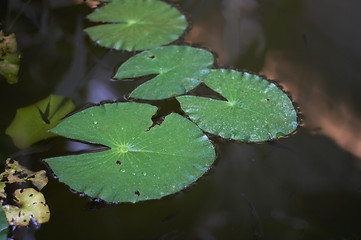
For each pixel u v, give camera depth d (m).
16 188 1.11
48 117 1.17
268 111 1.18
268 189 1.13
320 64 1.25
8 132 1.16
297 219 1.11
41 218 1.10
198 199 1.12
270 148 1.16
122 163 1.12
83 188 1.11
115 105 1.18
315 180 1.14
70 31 1.29
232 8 1.34
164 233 1.09
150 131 1.15
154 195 1.11
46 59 1.24
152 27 1.29
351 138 1.17
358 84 1.23
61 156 1.13
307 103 1.20
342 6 1.35
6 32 1.27
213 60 1.24
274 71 1.24
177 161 1.13
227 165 1.14
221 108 1.18
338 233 1.10
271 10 1.34
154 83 1.21
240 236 1.10
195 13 1.33
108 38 1.27
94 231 1.09
